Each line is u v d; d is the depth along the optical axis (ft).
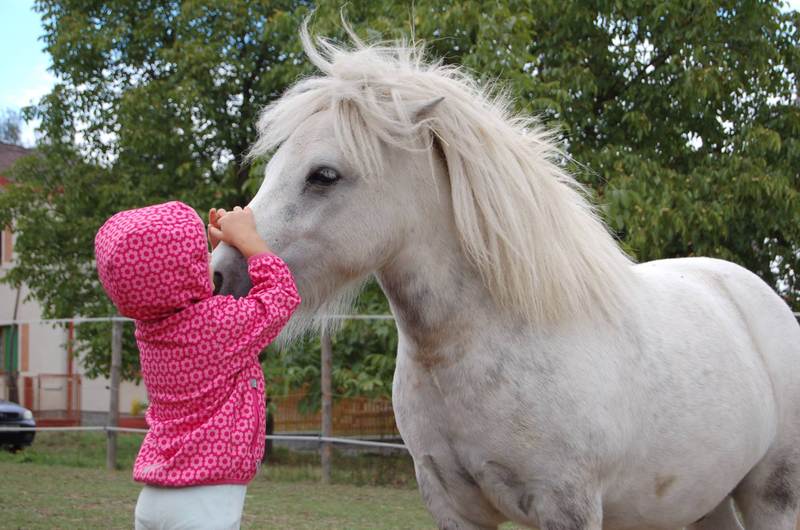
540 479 6.58
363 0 23.47
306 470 25.61
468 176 6.59
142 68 35.19
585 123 25.98
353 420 32.22
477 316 6.68
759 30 28.04
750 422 7.88
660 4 25.58
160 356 6.18
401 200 6.47
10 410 32.96
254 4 32.78
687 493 7.54
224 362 6.13
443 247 6.70
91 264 34.50
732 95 27.86
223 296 6.26
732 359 7.92
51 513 17.53
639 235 20.58
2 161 70.79
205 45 31.73
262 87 32.58
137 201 31.30
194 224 6.16
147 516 6.20
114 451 26.86
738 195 24.23
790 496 8.59
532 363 6.59
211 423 6.11
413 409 7.11
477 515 7.25
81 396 53.16
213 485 6.11
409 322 6.82
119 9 34.60
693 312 8.00
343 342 24.94
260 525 16.85
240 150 33.68
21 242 33.94
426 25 20.57
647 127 25.82
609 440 6.66
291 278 6.14
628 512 7.34
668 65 26.25
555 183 7.07
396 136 6.44
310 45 7.05
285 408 35.37
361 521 17.46
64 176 34.76
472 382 6.66
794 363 8.66
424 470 7.27
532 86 19.80
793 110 27.37
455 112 6.61
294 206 6.27
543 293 6.60
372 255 6.44
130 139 31.35
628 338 7.09
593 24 27.17
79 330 33.35
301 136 6.38
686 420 7.29
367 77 6.55
